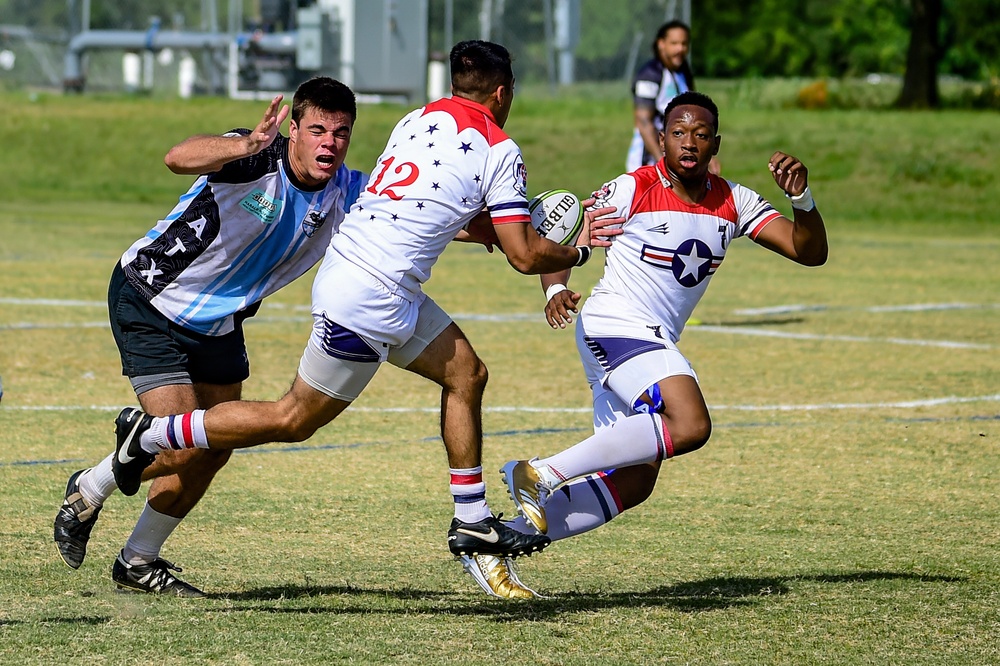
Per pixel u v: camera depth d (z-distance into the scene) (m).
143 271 17.58
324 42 111.06
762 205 19.17
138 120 105.81
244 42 116.38
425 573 18.88
